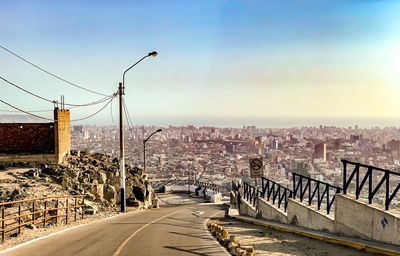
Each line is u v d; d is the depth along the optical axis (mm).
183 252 12750
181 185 68250
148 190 39125
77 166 34625
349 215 14516
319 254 12633
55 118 33594
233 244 13508
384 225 12516
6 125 34500
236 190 35969
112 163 41625
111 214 26984
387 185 12805
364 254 12016
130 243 14367
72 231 17562
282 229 18953
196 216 27859
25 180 28094
